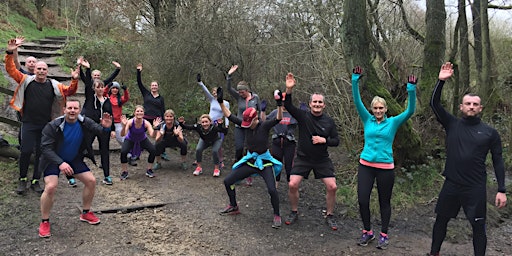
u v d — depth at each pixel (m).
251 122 4.98
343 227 5.32
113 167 7.16
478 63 9.91
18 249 4.10
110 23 15.77
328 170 5.06
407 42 9.29
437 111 4.24
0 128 7.59
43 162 4.36
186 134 9.83
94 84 6.60
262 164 5.05
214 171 7.07
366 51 6.79
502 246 5.04
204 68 9.59
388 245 4.82
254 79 9.76
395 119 4.53
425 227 5.46
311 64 9.09
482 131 3.99
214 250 4.45
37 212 4.97
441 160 7.53
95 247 4.28
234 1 9.59
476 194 3.94
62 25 20.50
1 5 17.34
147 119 7.90
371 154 4.59
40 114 5.29
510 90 10.82
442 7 7.66
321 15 9.48
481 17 9.24
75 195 5.62
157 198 5.82
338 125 8.67
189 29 9.48
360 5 6.66
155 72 10.41
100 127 4.53
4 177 5.78
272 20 9.95
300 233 5.02
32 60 5.67
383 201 4.66
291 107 4.85
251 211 5.60
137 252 4.27
